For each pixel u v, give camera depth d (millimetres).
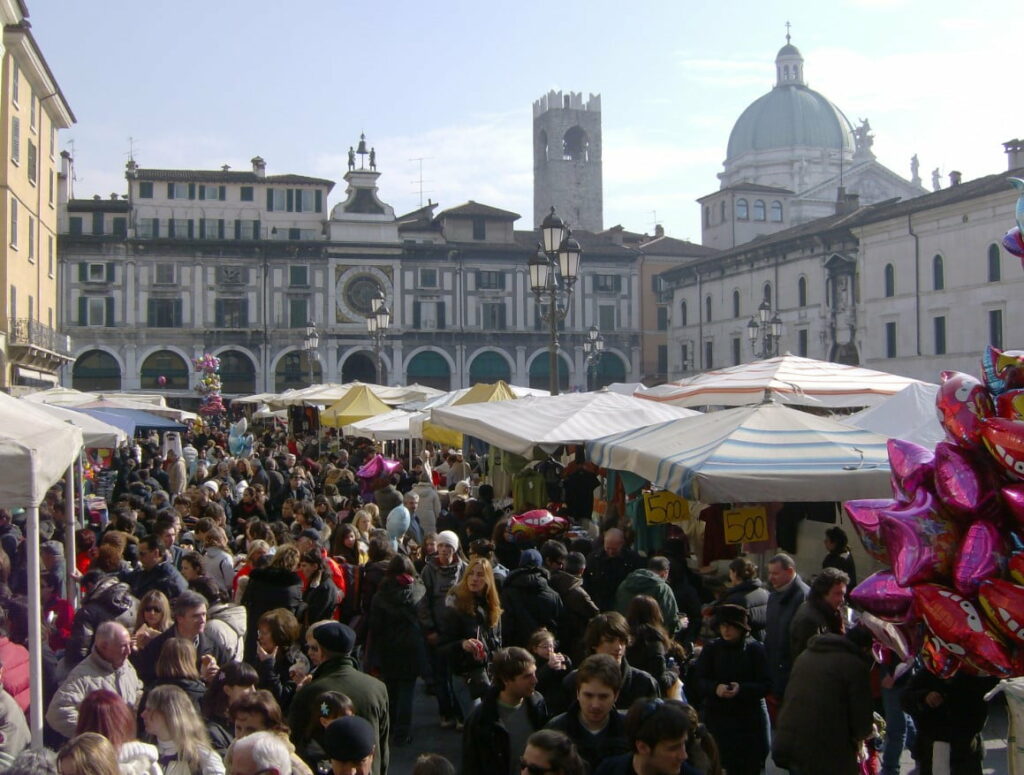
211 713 8266
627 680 8453
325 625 8602
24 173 46688
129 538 14383
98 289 81062
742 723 8922
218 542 13781
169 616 10453
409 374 87000
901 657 9227
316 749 8062
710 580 14062
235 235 83938
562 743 6098
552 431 17266
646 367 92125
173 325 82312
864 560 14266
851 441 12789
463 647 10844
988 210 58031
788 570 10727
